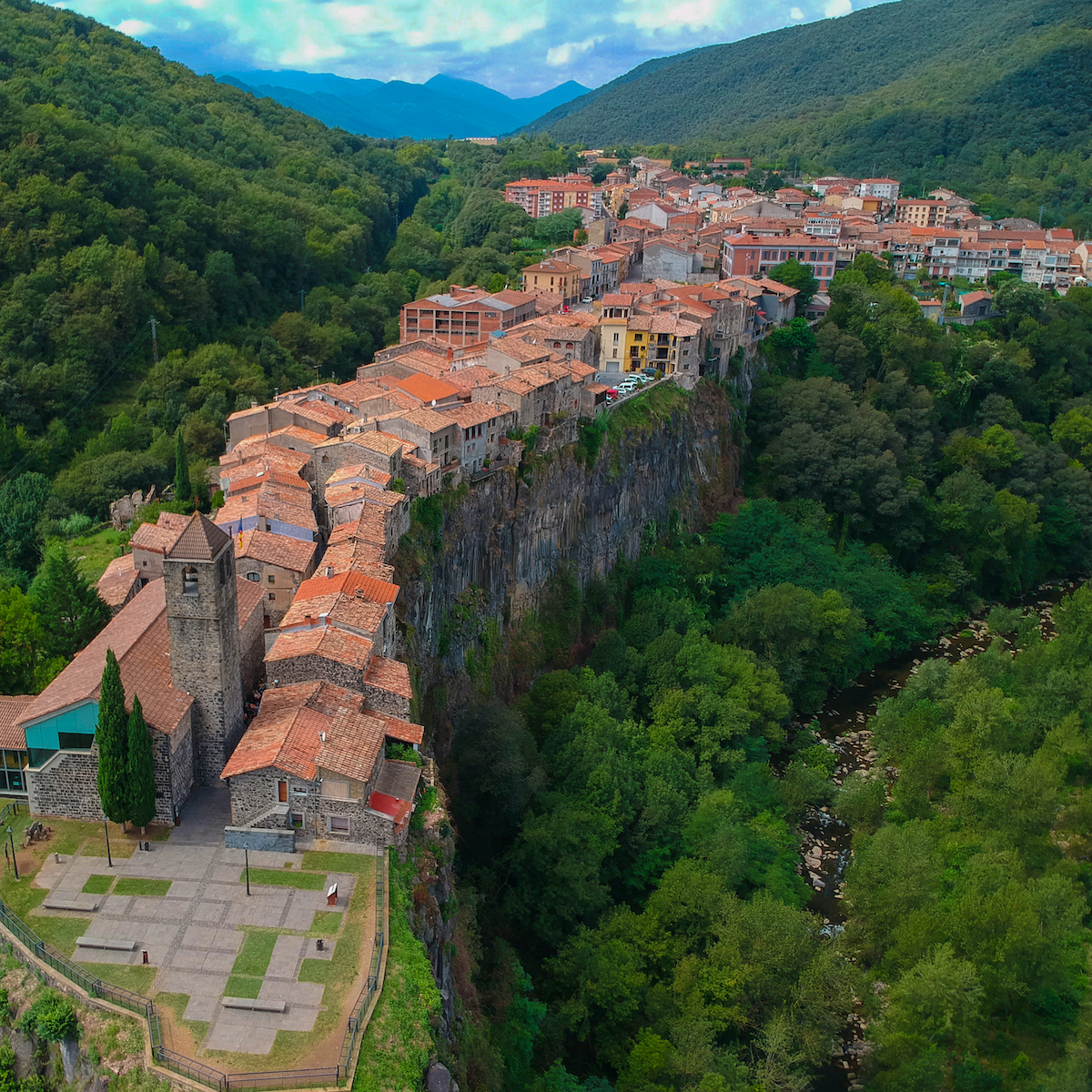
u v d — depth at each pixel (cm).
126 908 7131
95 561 14438
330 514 11962
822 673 16175
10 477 17900
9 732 8244
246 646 9775
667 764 12438
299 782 7725
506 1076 8406
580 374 16838
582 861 10606
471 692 13088
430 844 8206
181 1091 5869
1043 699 13975
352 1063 6012
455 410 14362
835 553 19000
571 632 15725
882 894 10506
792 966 9444
